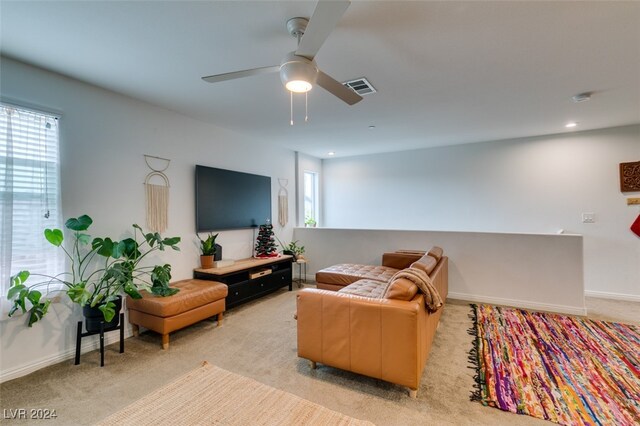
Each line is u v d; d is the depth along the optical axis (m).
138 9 1.74
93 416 1.85
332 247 5.23
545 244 3.75
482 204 5.21
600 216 4.38
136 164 3.17
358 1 1.68
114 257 2.72
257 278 4.08
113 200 2.96
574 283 3.61
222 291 3.26
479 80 2.75
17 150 2.36
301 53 1.70
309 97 3.13
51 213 2.53
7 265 2.27
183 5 1.71
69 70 2.52
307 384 2.16
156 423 1.68
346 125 4.16
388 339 2.01
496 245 4.00
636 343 2.75
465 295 4.16
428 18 1.84
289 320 3.45
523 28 1.96
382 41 2.10
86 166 2.76
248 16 1.82
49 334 2.48
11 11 1.74
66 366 2.44
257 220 4.77
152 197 3.31
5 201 2.28
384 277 3.54
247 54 2.28
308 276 5.46
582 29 1.97
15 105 2.32
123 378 2.26
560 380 2.17
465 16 1.83
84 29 1.94
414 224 5.80
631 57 2.34
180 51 2.23
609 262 4.33
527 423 1.76
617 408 1.87
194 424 1.67
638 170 4.15
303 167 6.09
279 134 4.62
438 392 2.06
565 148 4.59
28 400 2.01
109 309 2.40
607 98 3.19
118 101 3.01
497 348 2.68
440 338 2.91
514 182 4.96
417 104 3.36
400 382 1.98
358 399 1.99
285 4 1.71
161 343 2.85
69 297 2.44
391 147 5.58
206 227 3.88
